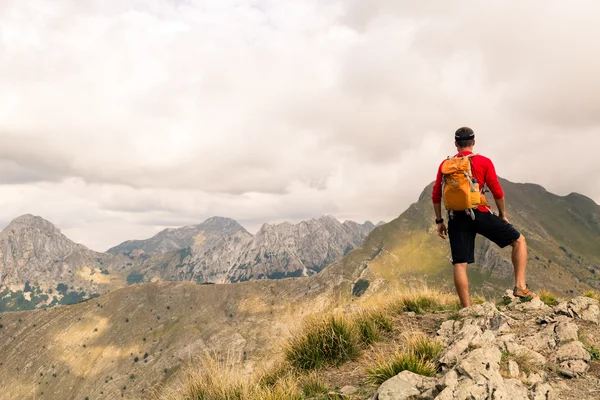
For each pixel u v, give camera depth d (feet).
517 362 15.84
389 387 15.17
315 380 18.71
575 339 17.67
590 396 13.98
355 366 20.25
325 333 21.93
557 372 15.70
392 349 21.27
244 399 17.66
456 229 22.33
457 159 21.50
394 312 27.66
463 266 22.41
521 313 22.26
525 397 13.62
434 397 14.15
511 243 22.54
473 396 13.17
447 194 21.58
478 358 14.73
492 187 21.07
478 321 20.99
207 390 18.56
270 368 21.35
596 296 27.61
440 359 17.04
